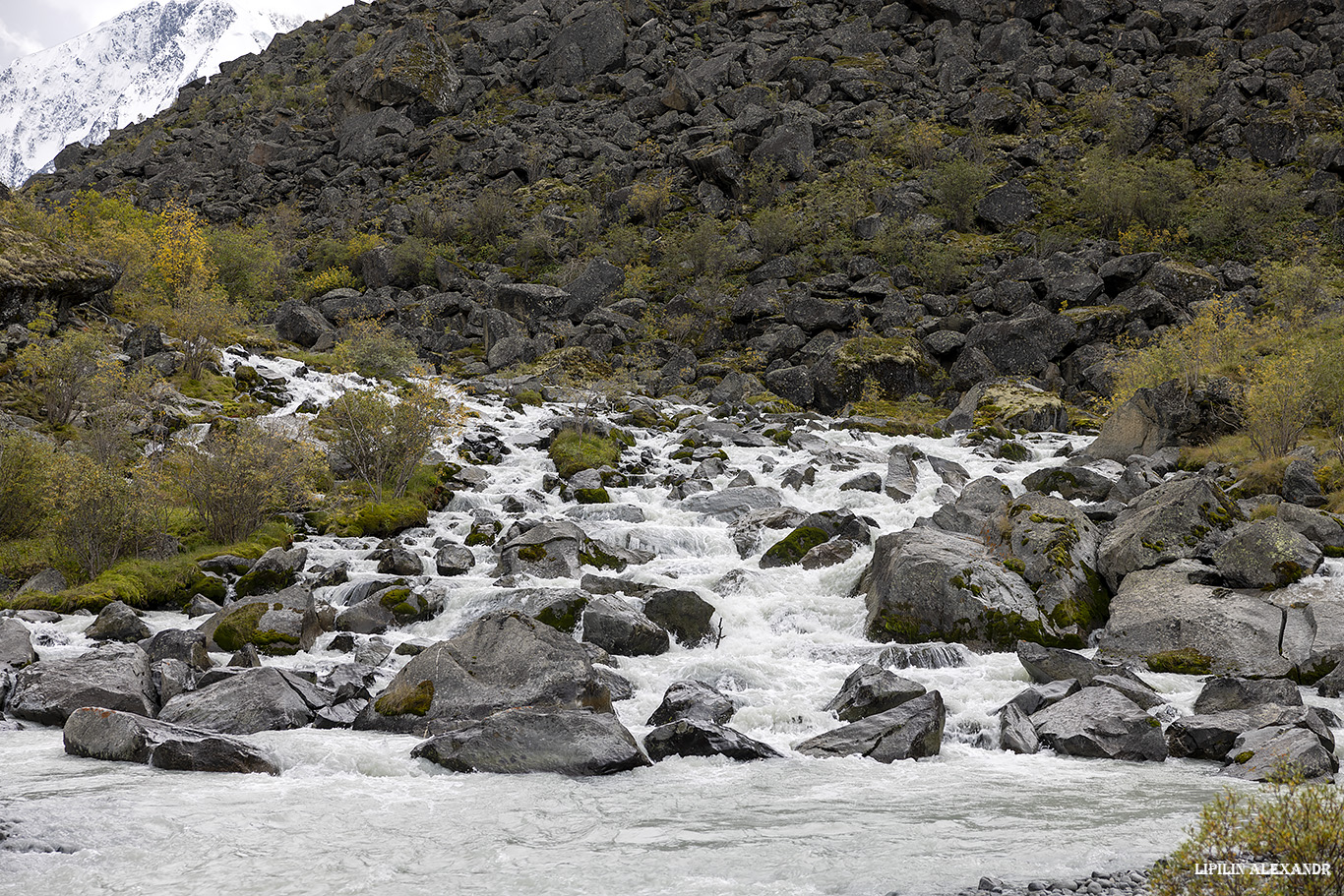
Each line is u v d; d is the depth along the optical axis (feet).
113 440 66.23
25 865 22.85
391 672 44.57
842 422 102.89
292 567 57.16
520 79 224.53
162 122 256.11
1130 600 49.14
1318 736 33.19
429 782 31.17
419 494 74.38
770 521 65.92
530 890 21.67
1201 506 53.62
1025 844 24.71
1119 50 187.32
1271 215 134.72
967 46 199.41
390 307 142.20
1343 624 44.34
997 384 108.27
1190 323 110.63
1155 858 23.53
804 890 21.59
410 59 218.18
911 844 24.80
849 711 38.11
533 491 77.00
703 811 27.86
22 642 43.75
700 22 230.27
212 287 110.73
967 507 63.10
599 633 47.21
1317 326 88.58
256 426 67.62
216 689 38.52
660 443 95.30
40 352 71.51
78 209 112.88
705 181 174.19
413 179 199.31
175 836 25.18
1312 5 181.06
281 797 29.09
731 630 51.01
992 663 45.42
